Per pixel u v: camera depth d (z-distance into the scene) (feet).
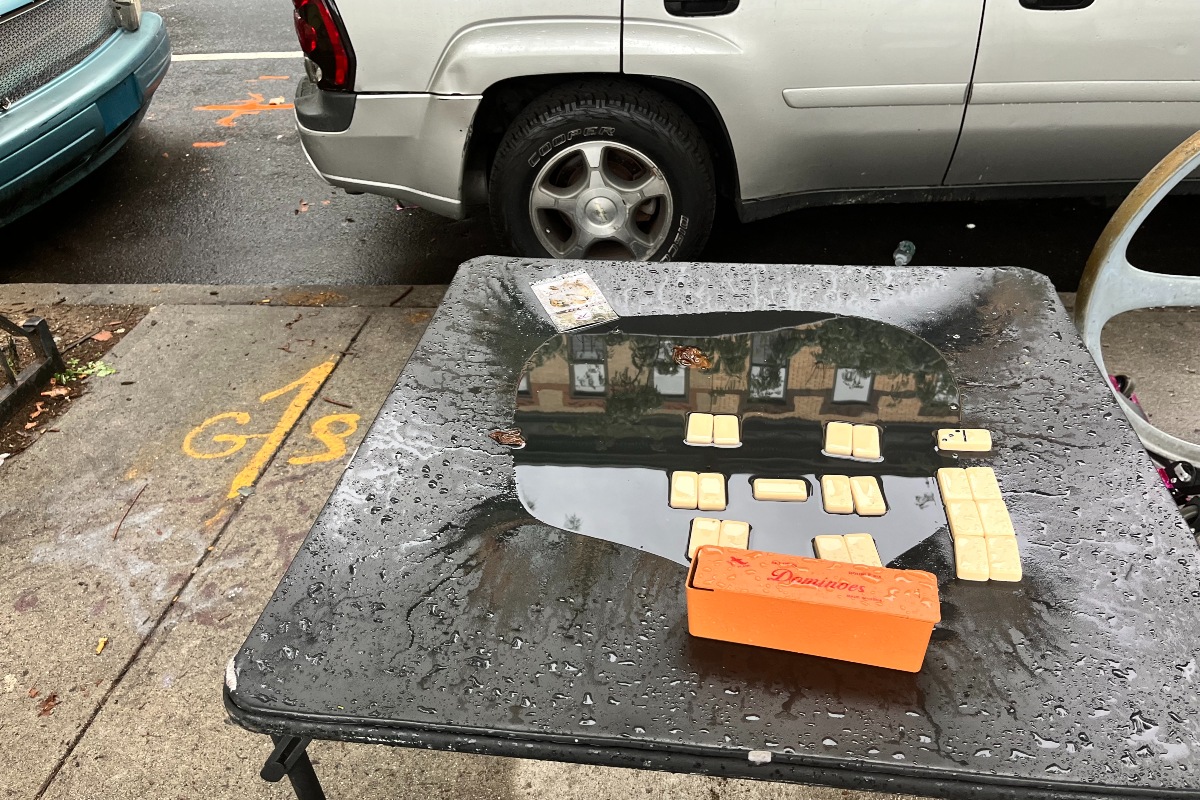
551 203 9.32
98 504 7.55
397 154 9.04
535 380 4.71
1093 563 3.48
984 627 3.23
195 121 15.94
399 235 12.09
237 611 6.50
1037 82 8.44
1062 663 3.09
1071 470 3.97
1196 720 2.88
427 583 3.51
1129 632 3.19
